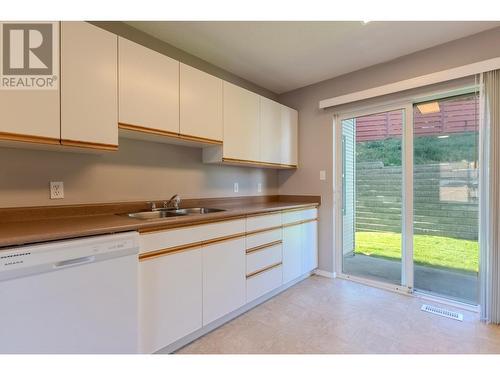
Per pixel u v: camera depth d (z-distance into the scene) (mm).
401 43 2189
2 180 1462
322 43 2193
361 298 2396
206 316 1783
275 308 2209
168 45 2219
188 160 2416
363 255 2834
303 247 2818
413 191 2486
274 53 2369
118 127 1575
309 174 3143
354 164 2871
